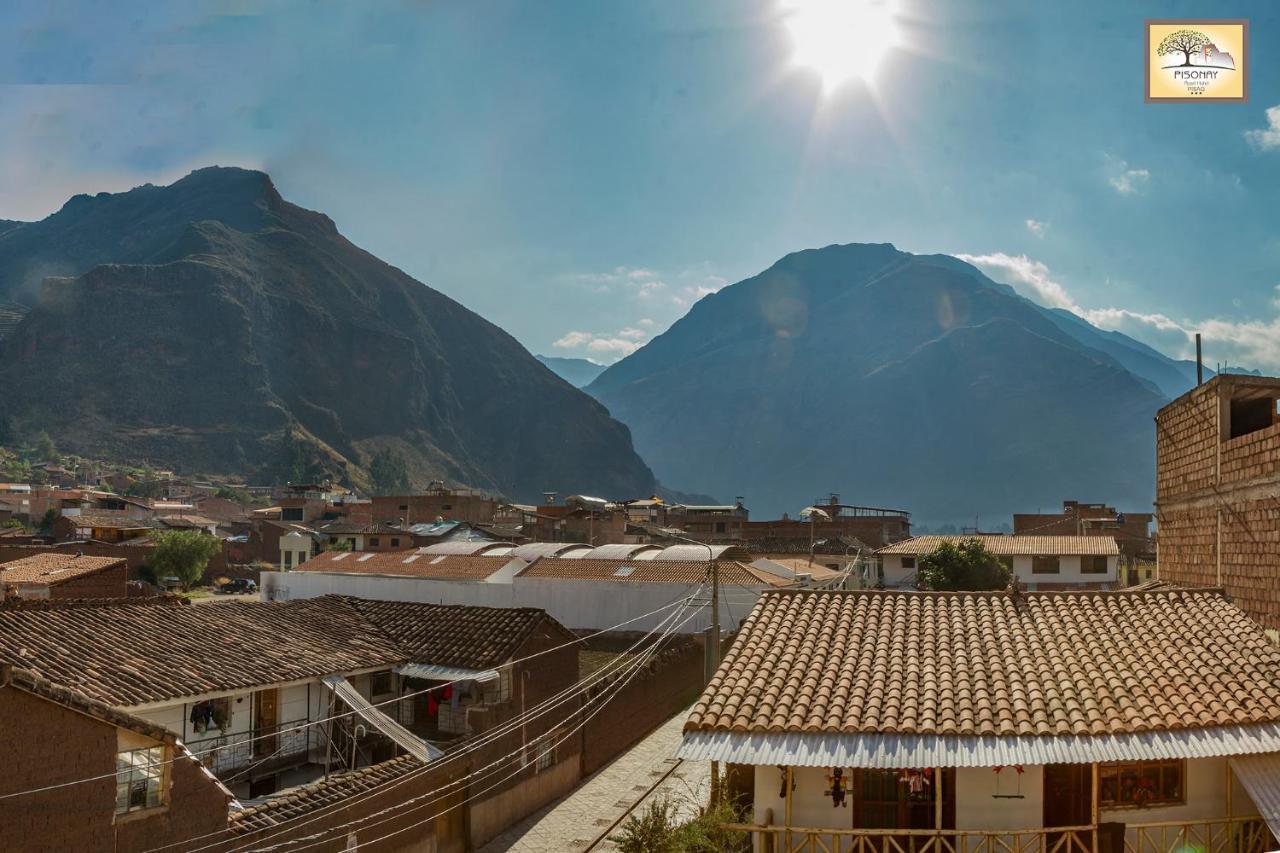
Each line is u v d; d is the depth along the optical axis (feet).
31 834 57.00
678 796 107.86
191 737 80.07
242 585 321.32
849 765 57.93
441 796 89.35
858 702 62.80
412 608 112.88
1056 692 63.82
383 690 100.68
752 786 65.98
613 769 120.37
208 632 90.33
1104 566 251.60
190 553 307.78
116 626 85.40
